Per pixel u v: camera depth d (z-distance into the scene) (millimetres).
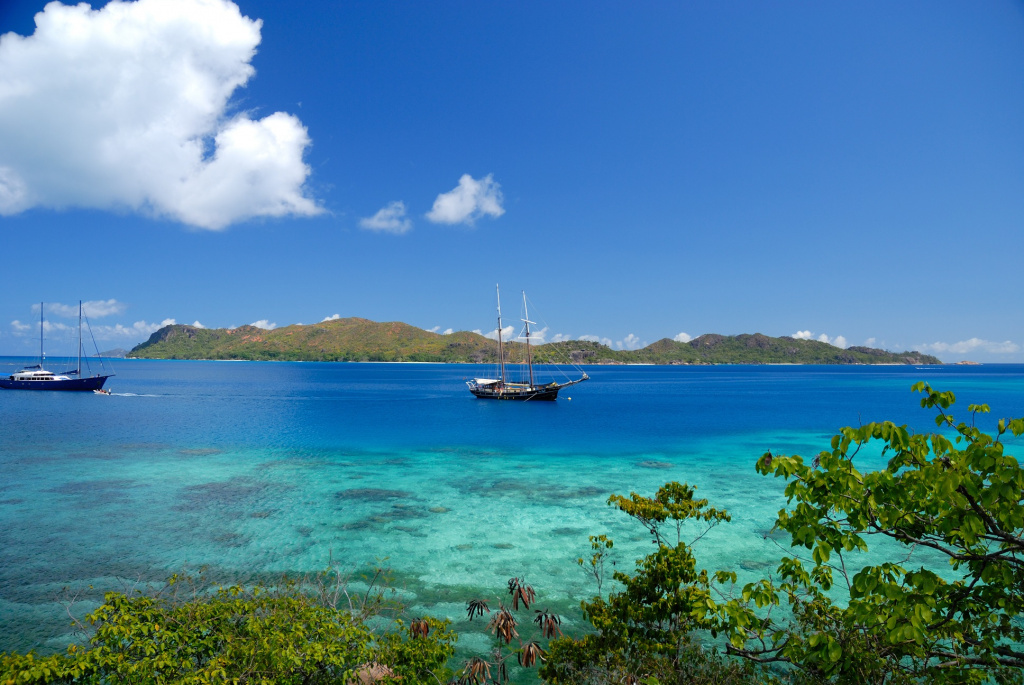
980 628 6984
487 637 16656
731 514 28859
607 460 45094
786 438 58250
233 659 8906
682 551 11172
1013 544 5395
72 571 20984
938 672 6598
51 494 32562
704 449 50719
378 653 10688
